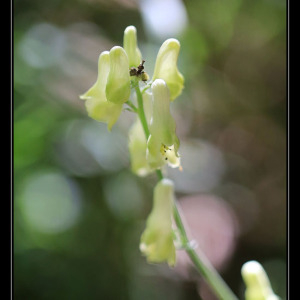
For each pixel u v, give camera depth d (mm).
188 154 569
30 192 535
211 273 435
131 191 547
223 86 687
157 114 413
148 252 430
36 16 537
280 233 678
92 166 535
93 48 533
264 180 704
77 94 527
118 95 412
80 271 546
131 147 440
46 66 527
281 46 720
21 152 534
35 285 538
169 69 420
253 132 714
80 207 542
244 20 687
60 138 534
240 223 647
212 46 666
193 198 599
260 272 453
